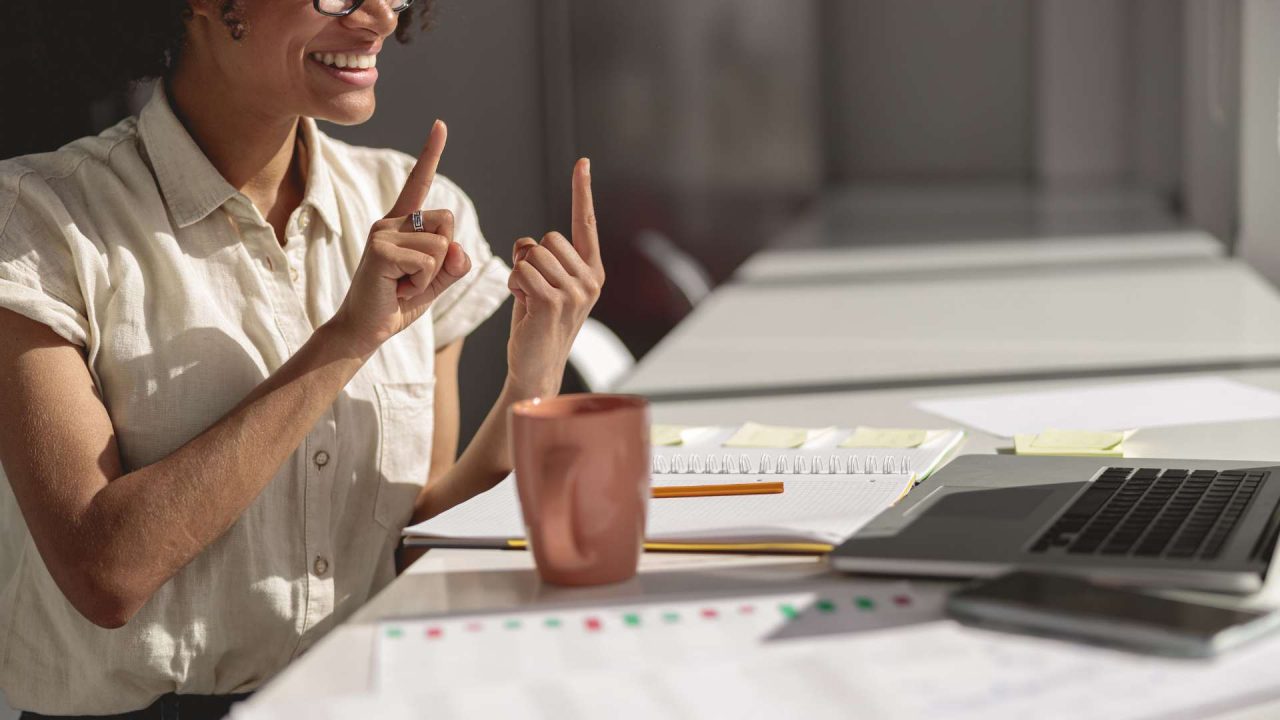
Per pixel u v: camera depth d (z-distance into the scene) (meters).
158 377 1.04
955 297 2.41
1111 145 4.78
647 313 4.50
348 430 1.12
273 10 1.02
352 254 1.18
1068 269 2.69
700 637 0.64
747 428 1.19
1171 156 3.91
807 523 0.82
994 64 5.77
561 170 3.49
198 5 1.05
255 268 1.10
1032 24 5.66
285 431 0.97
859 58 5.88
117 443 1.04
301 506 1.08
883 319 2.17
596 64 4.09
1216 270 2.56
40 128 1.42
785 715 0.54
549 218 3.43
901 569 0.73
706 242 4.71
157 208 1.08
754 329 2.11
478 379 2.92
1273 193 2.52
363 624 0.68
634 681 0.58
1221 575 0.68
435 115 3.02
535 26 3.35
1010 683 0.57
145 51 1.11
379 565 1.15
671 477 0.99
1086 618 0.61
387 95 2.97
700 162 4.70
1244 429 1.18
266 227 1.11
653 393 1.53
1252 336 1.81
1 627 1.08
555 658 0.62
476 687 0.58
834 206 5.02
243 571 1.05
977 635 0.63
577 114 4.08
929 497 0.87
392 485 1.15
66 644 1.05
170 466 0.95
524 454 0.74
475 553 0.83
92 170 1.08
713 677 0.58
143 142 1.10
